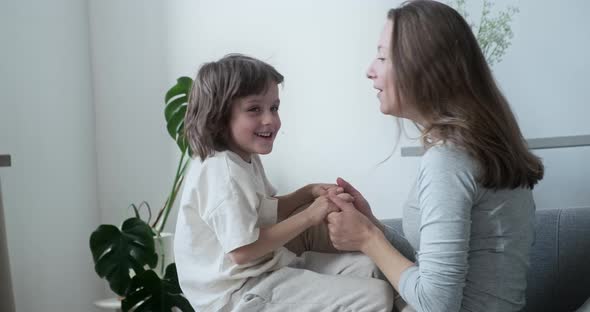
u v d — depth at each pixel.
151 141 2.59
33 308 2.29
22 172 2.26
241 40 2.43
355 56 2.24
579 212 1.64
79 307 2.53
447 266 1.01
